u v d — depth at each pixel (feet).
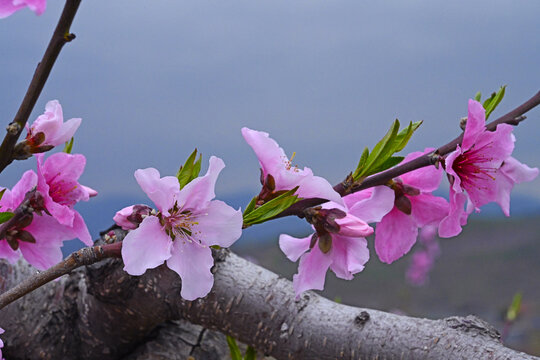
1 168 1.19
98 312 1.72
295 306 1.61
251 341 1.63
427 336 1.51
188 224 1.22
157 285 1.65
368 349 1.53
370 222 1.31
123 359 1.80
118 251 1.19
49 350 1.74
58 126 1.30
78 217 1.37
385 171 1.30
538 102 1.30
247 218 1.24
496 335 1.50
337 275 1.32
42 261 1.38
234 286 1.63
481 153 1.31
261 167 1.26
